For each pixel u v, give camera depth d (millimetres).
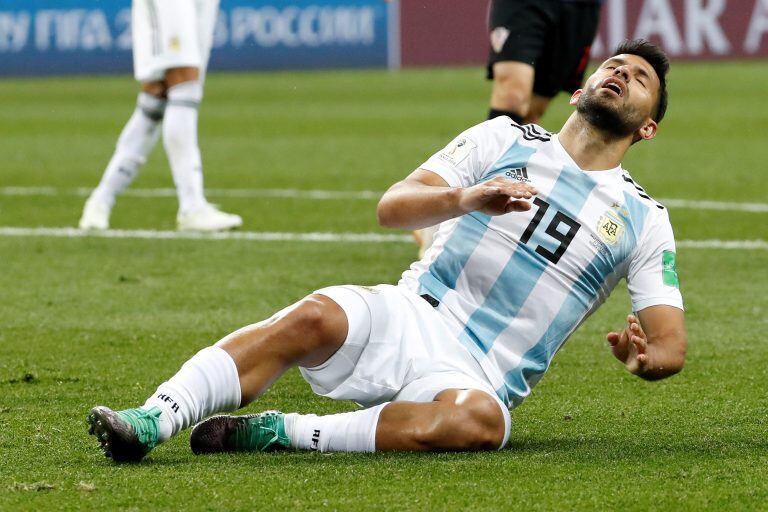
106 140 41812
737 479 9438
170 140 22984
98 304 17406
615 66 11016
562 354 14672
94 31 67812
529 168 11070
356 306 10227
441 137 41625
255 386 9992
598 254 10891
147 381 13273
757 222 24828
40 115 50344
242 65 68562
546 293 10836
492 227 10844
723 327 16094
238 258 20953
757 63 66062
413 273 11141
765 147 38406
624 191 11047
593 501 8844
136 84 63844
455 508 8656
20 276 19406
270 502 8781
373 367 10312
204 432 10227
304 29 68375
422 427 10039
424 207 10156
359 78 64688
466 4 68125
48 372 13625
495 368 10727
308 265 20359
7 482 9359
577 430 11320
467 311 10805
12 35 68188
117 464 9836
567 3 20969
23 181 31531
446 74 65312
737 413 11977
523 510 8641
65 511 8625
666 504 8797
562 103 52062
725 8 65688
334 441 10188
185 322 16297
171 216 25547
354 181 31375
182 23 22469
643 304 10898
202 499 8852
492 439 10180
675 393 12820
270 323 10133
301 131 44000
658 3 64938
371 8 67938
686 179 31484
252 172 33312
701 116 47312
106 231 23641
